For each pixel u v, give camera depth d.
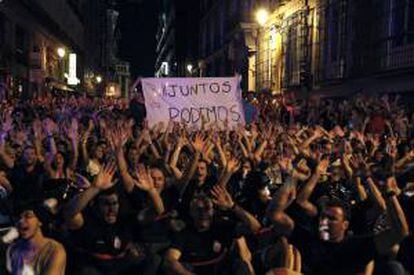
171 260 6.74
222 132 14.63
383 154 11.55
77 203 6.76
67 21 61.38
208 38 75.19
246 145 12.70
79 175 9.28
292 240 6.75
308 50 31.00
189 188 8.33
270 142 12.77
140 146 11.88
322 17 29.20
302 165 7.33
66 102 25.72
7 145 11.05
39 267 6.41
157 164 10.32
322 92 28.53
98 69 103.75
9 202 8.91
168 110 15.30
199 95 15.39
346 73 25.38
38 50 44.75
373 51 22.70
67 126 16.39
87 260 6.86
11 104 20.88
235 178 10.07
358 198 8.58
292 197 6.87
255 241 7.42
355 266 6.00
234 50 50.41
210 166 10.45
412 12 20.34
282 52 36.47
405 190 8.18
